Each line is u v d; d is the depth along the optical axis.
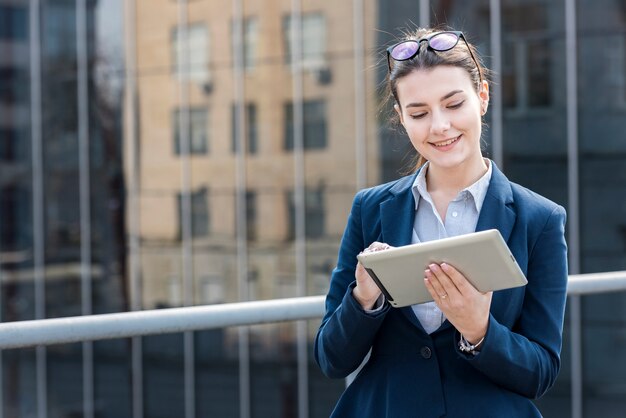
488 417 1.73
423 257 1.63
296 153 16.12
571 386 14.47
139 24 17.45
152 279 17.52
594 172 14.30
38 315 18.28
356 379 1.89
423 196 1.83
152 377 17.14
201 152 17.02
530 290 1.79
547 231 1.79
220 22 16.72
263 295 16.58
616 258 14.21
